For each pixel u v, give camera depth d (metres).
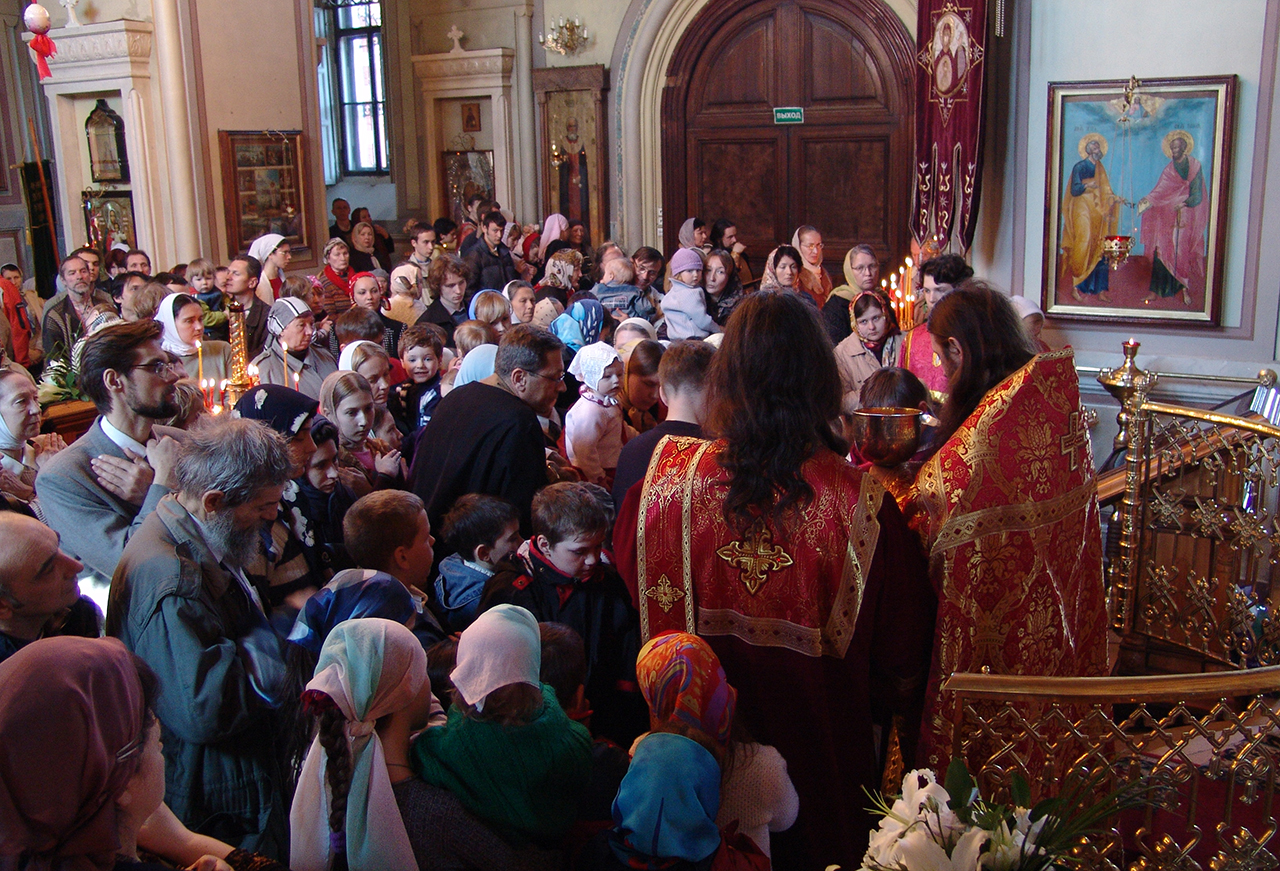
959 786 1.74
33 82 13.66
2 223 13.48
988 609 2.20
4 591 2.02
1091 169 7.25
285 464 2.42
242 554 2.38
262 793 2.33
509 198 12.27
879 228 10.76
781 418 2.04
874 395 2.76
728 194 11.39
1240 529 4.59
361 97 14.13
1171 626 4.69
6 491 3.26
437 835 1.86
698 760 1.81
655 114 11.48
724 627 2.15
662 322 6.94
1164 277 7.14
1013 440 2.19
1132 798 1.95
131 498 2.84
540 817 1.92
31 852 1.46
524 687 1.93
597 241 11.88
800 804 2.13
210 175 9.09
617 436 4.03
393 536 2.55
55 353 6.85
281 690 2.32
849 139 10.73
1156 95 6.95
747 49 11.02
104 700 1.54
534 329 3.34
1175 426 4.92
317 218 10.14
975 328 2.33
